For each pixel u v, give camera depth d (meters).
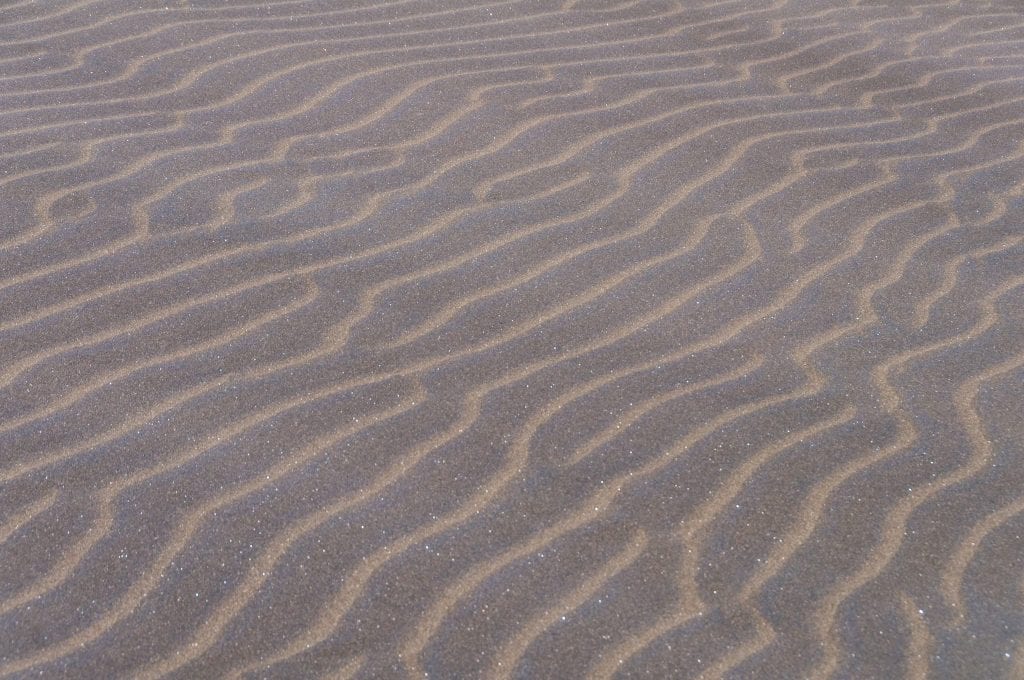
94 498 2.47
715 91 5.00
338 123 4.39
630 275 3.51
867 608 2.28
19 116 4.21
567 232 3.73
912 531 2.50
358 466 2.62
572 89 4.88
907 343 3.24
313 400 2.83
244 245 3.51
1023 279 3.63
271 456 2.63
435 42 5.28
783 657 2.16
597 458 2.69
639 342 3.17
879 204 4.09
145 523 2.41
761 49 5.61
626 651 2.16
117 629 2.15
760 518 2.52
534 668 2.11
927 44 5.93
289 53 4.98
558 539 2.43
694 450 2.73
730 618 2.25
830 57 5.59
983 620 2.26
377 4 5.70
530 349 3.11
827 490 2.62
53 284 3.22
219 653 2.12
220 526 2.41
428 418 2.80
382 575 2.31
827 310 3.39
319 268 3.42
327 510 2.48
